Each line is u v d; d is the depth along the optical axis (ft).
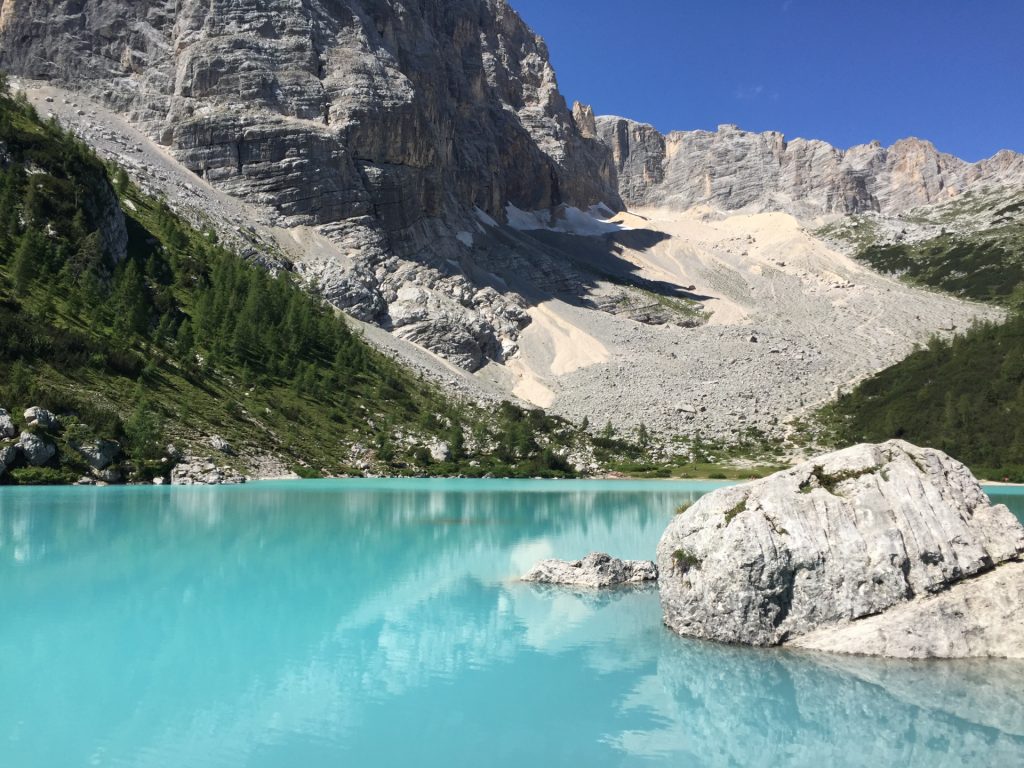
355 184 595.06
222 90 582.35
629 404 513.04
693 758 45.60
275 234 540.52
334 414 346.95
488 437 395.55
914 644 64.80
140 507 160.76
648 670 62.75
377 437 335.47
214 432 271.49
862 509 70.38
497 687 58.03
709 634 71.82
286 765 43.45
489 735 48.62
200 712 51.16
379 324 534.78
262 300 400.06
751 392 542.98
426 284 592.60
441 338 538.47
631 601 89.35
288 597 84.43
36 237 311.27
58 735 46.70
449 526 153.07
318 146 576.61
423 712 52.54
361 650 66.33
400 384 419.13
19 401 220.64
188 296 385.50
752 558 69.92
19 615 73.15
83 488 202.08
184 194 509.35
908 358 573.33
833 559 69.00
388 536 134.82
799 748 47.83
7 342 242.58
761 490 74.79
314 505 182.91
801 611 69.36
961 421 426.10
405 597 87.45
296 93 600.80
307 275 513.45
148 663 60.80
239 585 89.15
